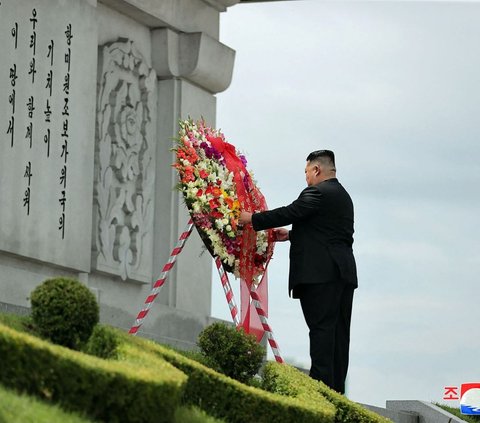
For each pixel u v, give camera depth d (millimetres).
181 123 11281
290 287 10977
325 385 10242
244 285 11195
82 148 12852
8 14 11977
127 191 13883
